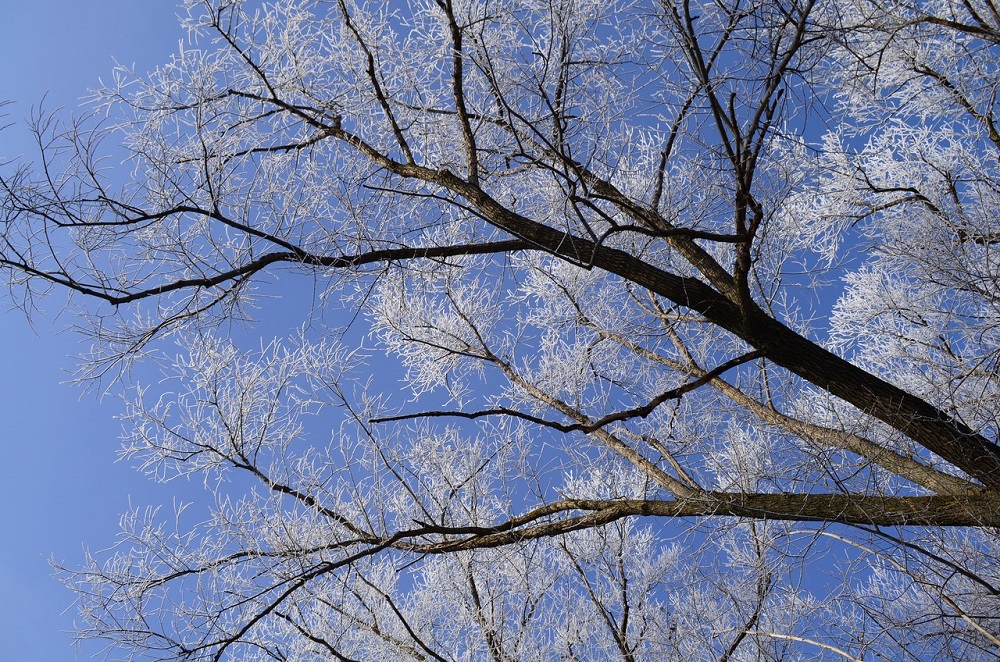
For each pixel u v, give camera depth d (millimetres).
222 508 3738
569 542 5207
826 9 3027
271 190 3293
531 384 4512
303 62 3725
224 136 3422
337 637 4324
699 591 3912
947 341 4547
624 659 4738
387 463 3951
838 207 4996
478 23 3691
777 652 3545
